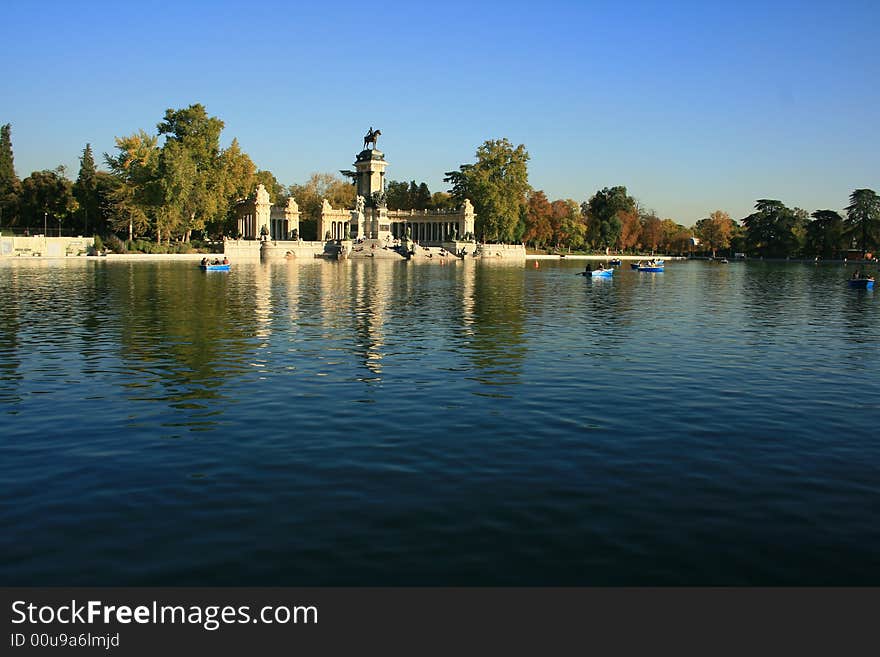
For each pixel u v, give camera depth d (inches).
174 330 1603.1
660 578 478.3
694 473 673.0
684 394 1009.5
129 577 474.3
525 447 747.4
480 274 4507.9
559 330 1697.8
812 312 2283.5
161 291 2684.5
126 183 6338.6
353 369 1165.7
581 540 526.6
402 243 7239.2
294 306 2172.7
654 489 629.3
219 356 1275.8
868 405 954.1
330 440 767.1
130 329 1612.9
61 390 999.0
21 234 6624.0
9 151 7411.4
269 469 673.0
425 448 740.7
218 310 2031.3
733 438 791.7
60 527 542.3
